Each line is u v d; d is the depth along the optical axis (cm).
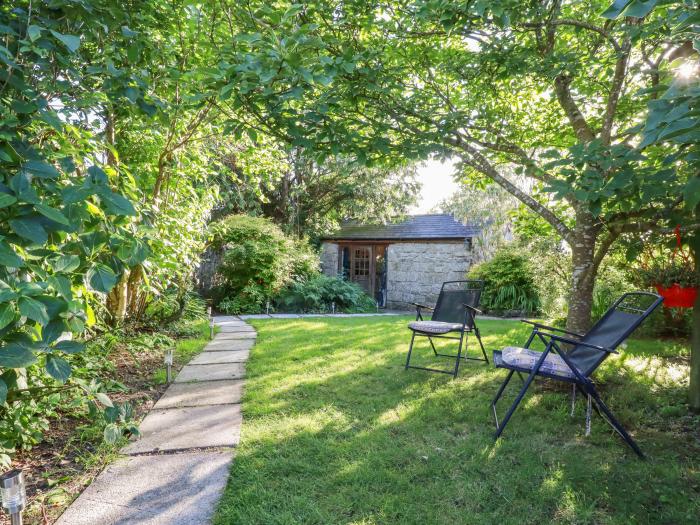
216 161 652
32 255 150
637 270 482
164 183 544
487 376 373
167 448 236
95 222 170
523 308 927
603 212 322
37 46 167
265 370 394
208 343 532
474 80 384
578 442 249
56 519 173
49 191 166
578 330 345
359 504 186
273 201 1369
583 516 179
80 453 232
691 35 140
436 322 420
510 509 185
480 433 257
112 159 365
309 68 239
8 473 145
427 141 338
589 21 364
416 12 292
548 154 258
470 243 1173
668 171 230
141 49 257
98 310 399
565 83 357
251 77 239
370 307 1221
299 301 1037
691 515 180
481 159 366
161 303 608
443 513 181
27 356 132
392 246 1297
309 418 277
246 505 183
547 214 361
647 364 409
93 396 239
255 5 294
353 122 331
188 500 187
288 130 284
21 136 163
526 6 282
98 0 198
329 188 1363
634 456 232
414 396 321
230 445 240
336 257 1385
